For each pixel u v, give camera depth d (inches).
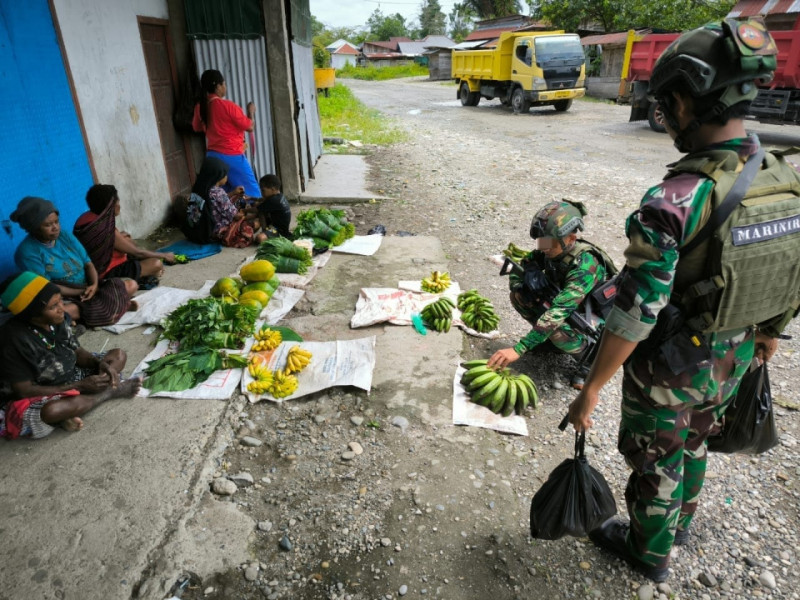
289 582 95.3
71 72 203.8
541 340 136.6
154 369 144.7
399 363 155.0
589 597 93.7
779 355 166.6
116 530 100.1
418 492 114.0
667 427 81.0
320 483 116.3
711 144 67.6
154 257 205.9
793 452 126.4
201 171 245.9
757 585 95.8
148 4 260.1
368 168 408.5
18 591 89.0
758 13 435.2
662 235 65.9
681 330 74.7
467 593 93.9
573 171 390.0
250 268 191.2
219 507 109.6
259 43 285.7
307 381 145.3
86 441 121.6
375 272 217.9
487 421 133.4
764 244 67.3
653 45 524.1
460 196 331.6
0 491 108.1
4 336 120.7
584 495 88.4
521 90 700.7
